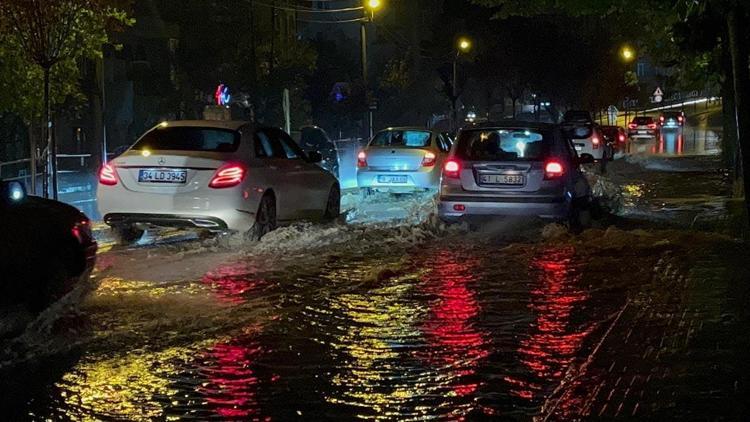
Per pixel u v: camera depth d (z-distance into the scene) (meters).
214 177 13.80
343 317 9.62
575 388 7.00
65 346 8.40
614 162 37.25
